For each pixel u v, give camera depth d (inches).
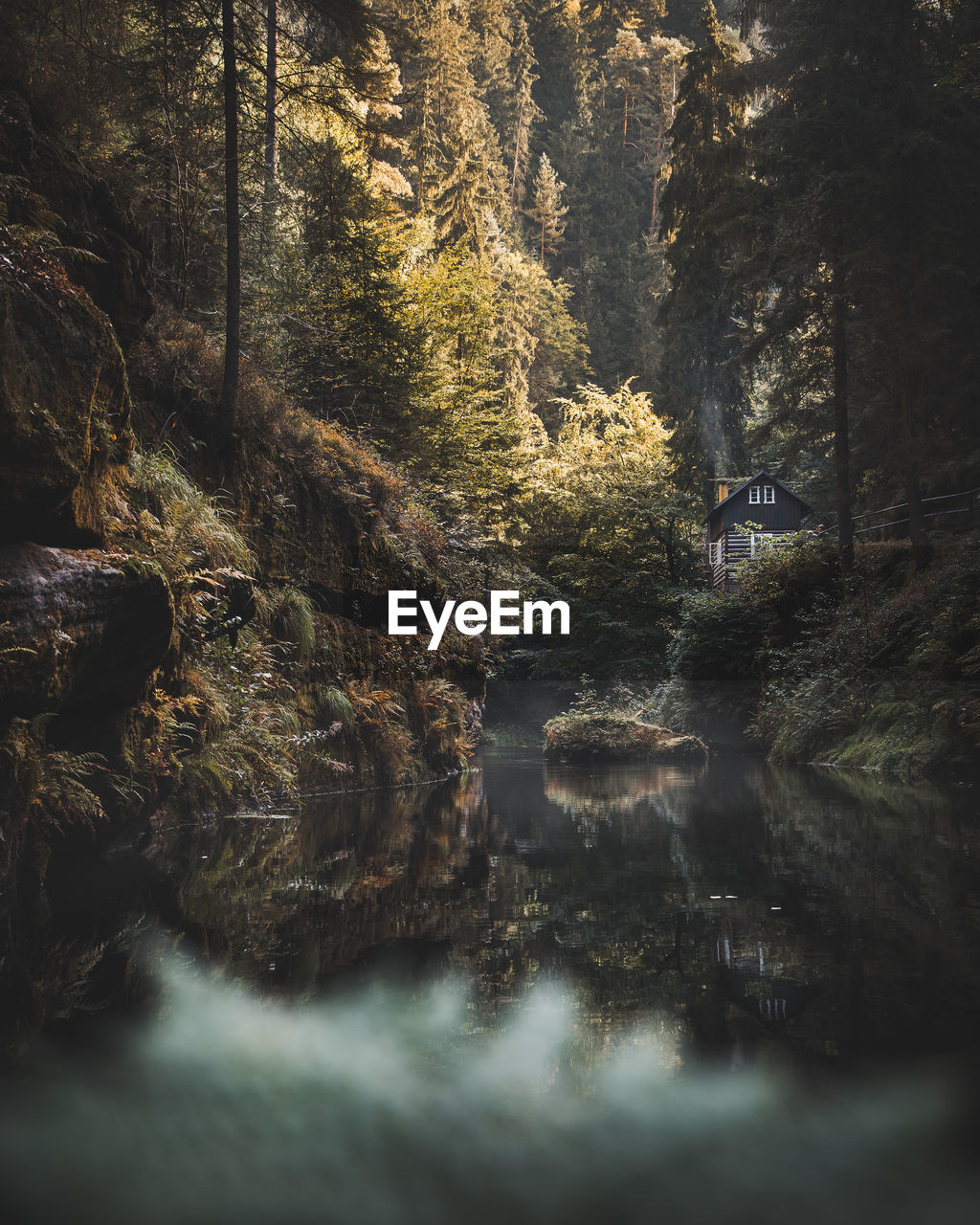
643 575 1427.2
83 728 242.8
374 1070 73.1
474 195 1583.4
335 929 149.9
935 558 740.0
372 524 553.3
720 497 1446.9
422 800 410.6
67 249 231.3
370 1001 104.6
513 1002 106.0
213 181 542.3
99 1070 77.7
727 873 198.5
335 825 313.0
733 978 116.3
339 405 717.3
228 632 377.4
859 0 783.7
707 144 1293.1
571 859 225.0
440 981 115.9
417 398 848.3
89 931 150.4
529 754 932.6
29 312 206.8
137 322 345.1
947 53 786.2
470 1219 47.8
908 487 768.9
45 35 352.2
